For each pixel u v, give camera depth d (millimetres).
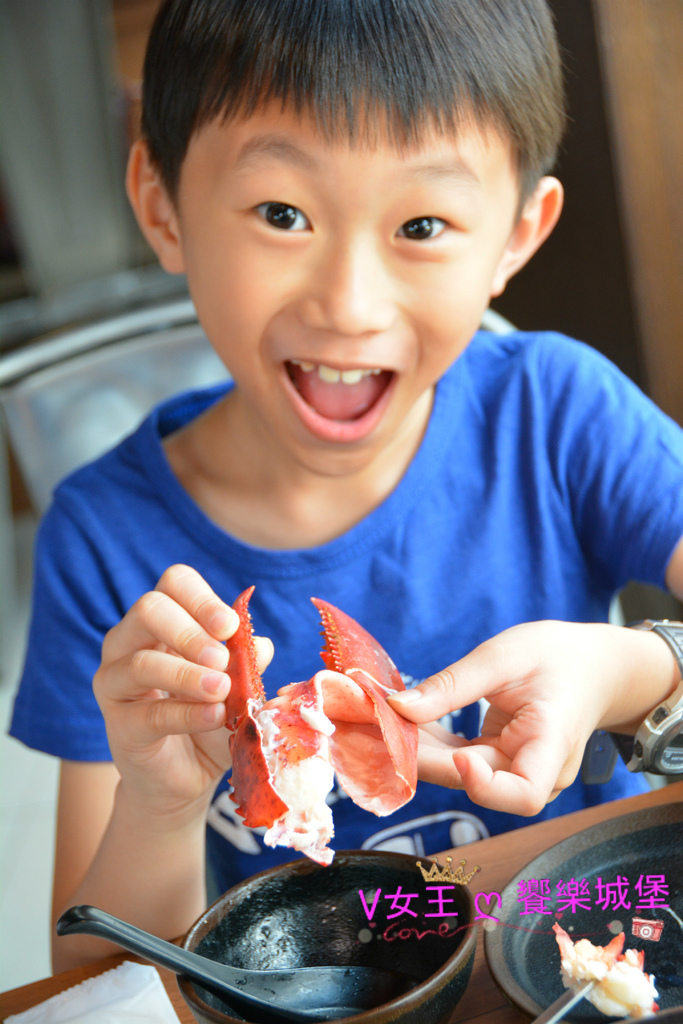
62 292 2184
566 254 1314
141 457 758
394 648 723
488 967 470
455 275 582
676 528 726
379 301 574
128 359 961
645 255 1189
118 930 444
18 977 1084
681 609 1203
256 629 720
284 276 575
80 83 2105
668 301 1210
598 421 765
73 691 706
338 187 552
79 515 745
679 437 767
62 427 940
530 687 533
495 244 603
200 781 570
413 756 476
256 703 477
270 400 624
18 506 2375
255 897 496
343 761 473
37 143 2111
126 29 2598
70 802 690
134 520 739
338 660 493
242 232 573
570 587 759
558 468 764
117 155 2225
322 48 542
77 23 2039
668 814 516
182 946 470
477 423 773
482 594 735
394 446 735
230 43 558
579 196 1250
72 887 660
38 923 1178
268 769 448
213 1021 431
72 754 695
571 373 783
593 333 1316
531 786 493
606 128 1157
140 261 2336
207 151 578
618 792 752
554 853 506
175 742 560
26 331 1961
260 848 709
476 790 485
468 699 513
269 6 553
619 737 607
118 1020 477
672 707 543
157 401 963
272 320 589
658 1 1118
